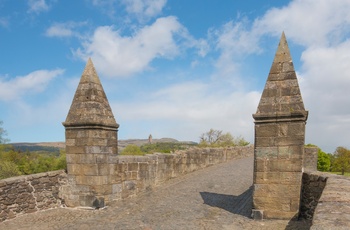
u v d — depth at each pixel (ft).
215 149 60.49
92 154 26.53
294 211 19.93
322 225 8.31
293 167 20.06
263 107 20.95
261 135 20.89
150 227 19.71
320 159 79.36
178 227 19.45
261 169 20.83
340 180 16.29
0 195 21.99
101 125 26.96
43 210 25.50
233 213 22.71
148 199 29.43
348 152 109.50
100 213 24.59
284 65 21.16
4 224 21.38
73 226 20.67
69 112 27.68
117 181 28.71
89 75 28.12
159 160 37.29
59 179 27.27
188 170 47.11
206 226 19.44
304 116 19.79
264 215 20.62
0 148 104.01
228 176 42.96
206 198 28.71
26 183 24.21
